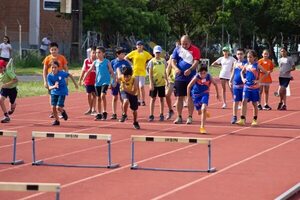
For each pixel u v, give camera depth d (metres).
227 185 12.41
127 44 63.78
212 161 14.94
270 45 84.56
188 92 20.19
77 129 20.14
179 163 14.68
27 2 68.69
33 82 39.72
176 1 76.19
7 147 16.91
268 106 26.75
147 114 24.42
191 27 78.75
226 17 75.06
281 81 26.81
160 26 64.25
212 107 27.62
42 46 58.12
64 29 70.06
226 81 27.16
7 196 11.39
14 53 55.25
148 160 15.05
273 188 12.18
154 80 22.12
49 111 25.73
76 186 12.25
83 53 58.56
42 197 11.34
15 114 24.59
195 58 20.83
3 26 68.44
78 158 15.27
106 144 17.36
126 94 20.42
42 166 14.26
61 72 20.95
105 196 11.44
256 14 77.94
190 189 12.04
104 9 59.69
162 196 11.47
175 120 21.88
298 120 23.12
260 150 16.56
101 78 22.39
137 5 63.44
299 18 79.38
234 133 19.58
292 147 17.11
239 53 21.78
